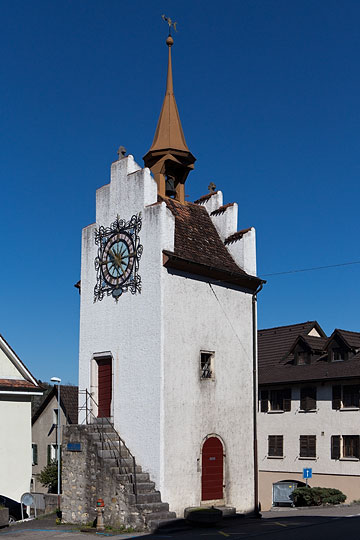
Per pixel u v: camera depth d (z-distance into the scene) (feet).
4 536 67.97
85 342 85.51
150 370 76.43
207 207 95.66
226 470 81.20
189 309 80.12
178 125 93.50
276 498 136.98
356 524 68.18
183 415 77.00
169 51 97.35
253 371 87.66
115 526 70.33
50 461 138.21
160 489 72.90
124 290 81.61
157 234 78.89
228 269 85.56
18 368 98.63
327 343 142.00
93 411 82.94
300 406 139.74
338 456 130.82
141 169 82.38
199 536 62.95
